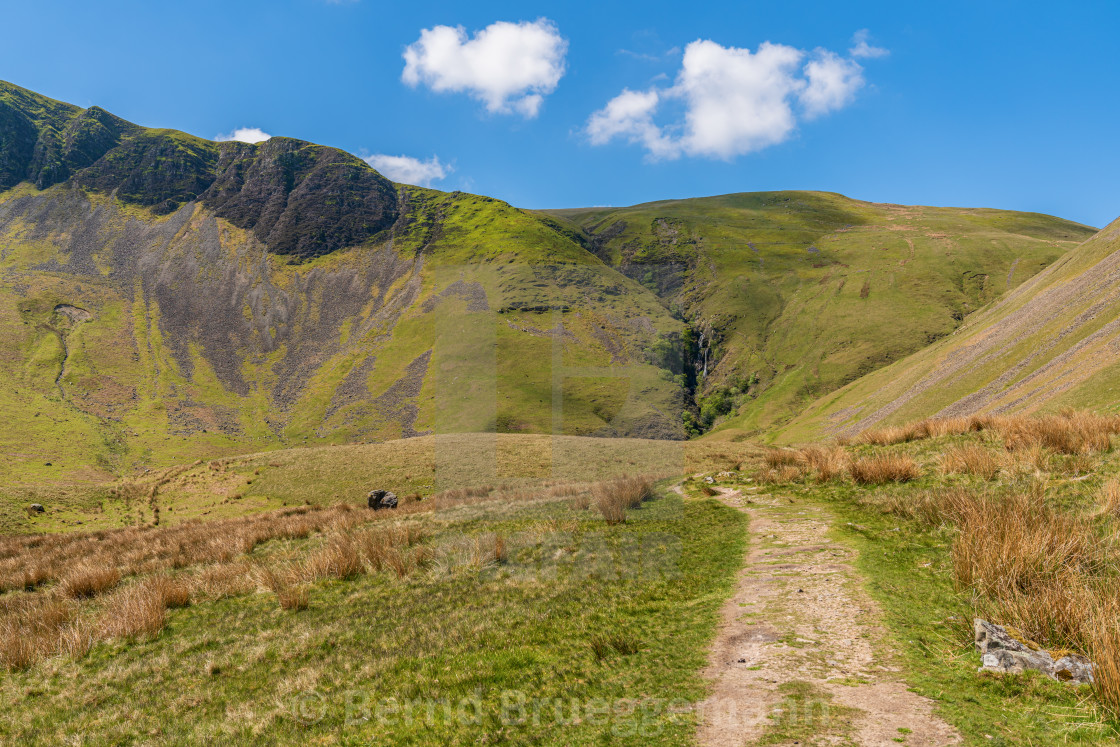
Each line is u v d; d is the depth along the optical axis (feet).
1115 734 11.09
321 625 24.58
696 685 15.35
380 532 39.14
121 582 37.65
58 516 131.64
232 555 42.45
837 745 11.49
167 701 19.49
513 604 22.09
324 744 15.11
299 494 127.54
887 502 33.30
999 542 20.45
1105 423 37.52
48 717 19.27
